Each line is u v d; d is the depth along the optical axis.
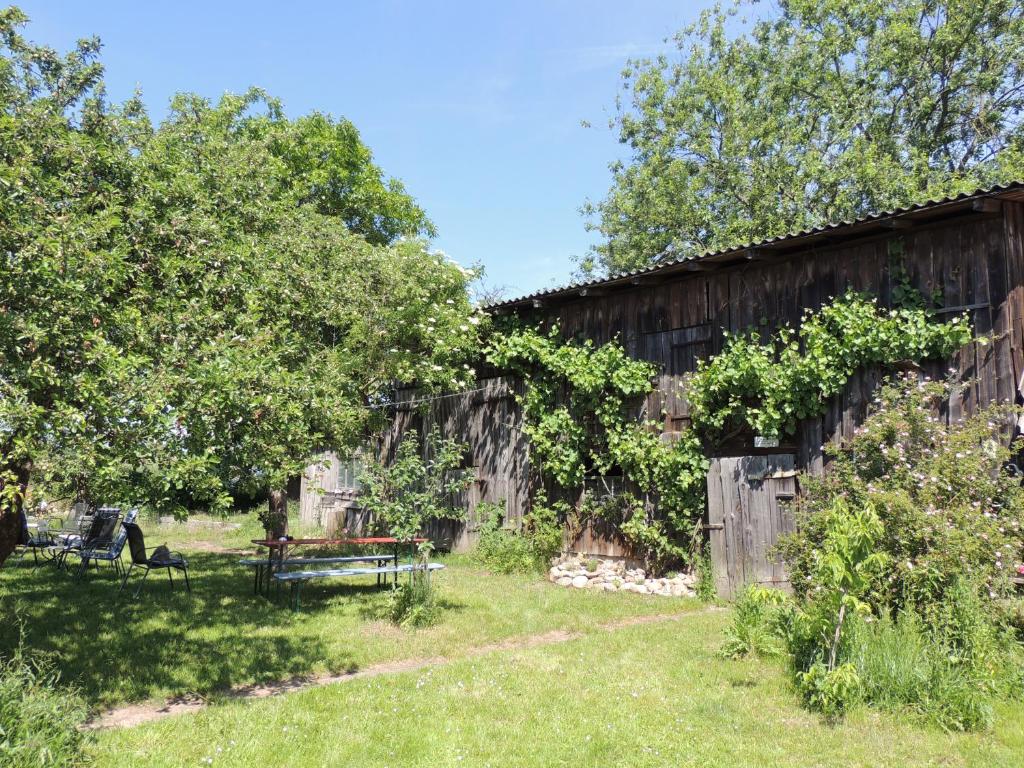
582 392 11.06
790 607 6.50
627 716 4.88
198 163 8.20
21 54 6.60
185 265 6.30
